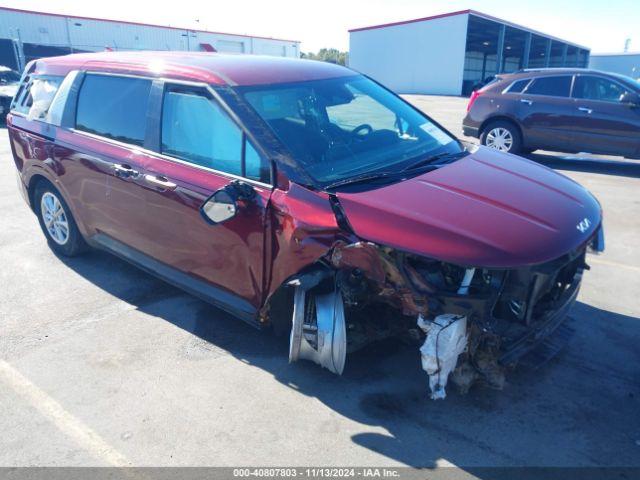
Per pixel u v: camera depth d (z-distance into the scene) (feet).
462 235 8.57
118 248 14.16
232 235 10.65
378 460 8.55
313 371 10.88
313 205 9.51
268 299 10.36
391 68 138.21
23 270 15.98
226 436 9.09
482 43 157.69
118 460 8.59
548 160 34.09
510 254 8.39
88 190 14.21
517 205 9.69
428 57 129.29
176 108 11.95
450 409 9.71
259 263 10.32
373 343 11.75
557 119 30.22
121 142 13.29
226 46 125.90
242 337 12.20
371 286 9.58
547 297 10.37
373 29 138.72
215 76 11.46
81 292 14.52
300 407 9.80
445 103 88.94
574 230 9.41
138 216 12.85
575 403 9.86
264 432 9.18
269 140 10.43
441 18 124.26
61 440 9.04
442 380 9.28
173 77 12.09
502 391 10.18
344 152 11.18
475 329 9.10
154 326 12.69
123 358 11.38
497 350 9.12
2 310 13.52
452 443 8.90
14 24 94.58
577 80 29.89
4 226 20.13
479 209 9.33
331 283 9.83
